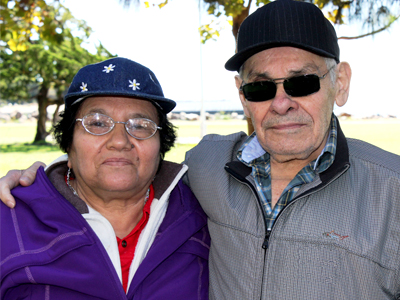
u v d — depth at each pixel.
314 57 1.68
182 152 14.83
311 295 1.55
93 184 1.84
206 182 1.99
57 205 1.82
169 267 1.95
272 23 1.68
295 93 1.67
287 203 1.73
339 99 1.88
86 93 1.72
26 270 1.69
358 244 1.52
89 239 1.78
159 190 2.01
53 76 23.92
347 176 1.66
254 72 1.74
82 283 1.72
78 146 1.81
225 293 1.80
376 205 1.56
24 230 1.79
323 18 1.72
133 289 1.79
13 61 24.09
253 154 1.92
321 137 1.71
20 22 5.34
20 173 2.02
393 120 51.53
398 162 1.63
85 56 24.25
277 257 1.63
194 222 2.08
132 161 1.81
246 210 1.79
